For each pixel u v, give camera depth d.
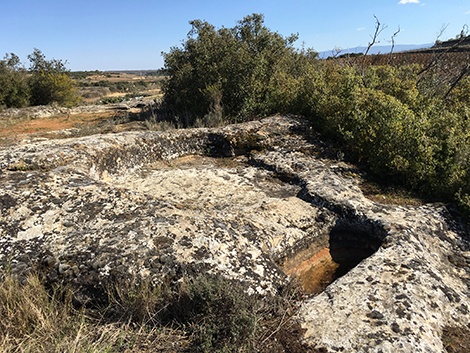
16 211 2.79
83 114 13.35
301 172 4.86
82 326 2.03
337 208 3.77
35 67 18.39
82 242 2.52
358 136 5.32
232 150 6.00
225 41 9.82
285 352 1.95
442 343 2.03
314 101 6.89
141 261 2.36
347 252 3.54
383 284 2.44
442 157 4.41
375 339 1.95
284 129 6.32
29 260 2.39
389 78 7.32
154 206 3.05
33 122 11.13
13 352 1.86
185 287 2.24
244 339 1.99
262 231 3.13
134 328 2.15
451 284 2.71
